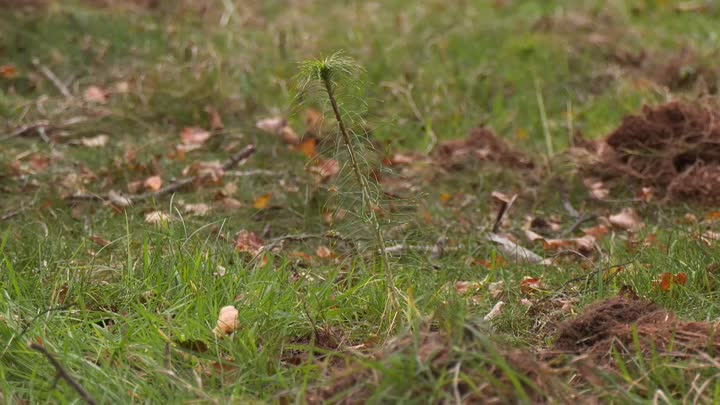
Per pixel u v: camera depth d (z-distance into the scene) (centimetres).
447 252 953
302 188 1112
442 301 717
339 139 680
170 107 1392
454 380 522
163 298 721
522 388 541
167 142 1314
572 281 817
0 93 1454
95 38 1602
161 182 1151
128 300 739
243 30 1659
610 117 1397
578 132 1333
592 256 936
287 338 685
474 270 887
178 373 625
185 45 1566
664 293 766
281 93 1438
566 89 1488
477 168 1216
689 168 1135
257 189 1155
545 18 1748
